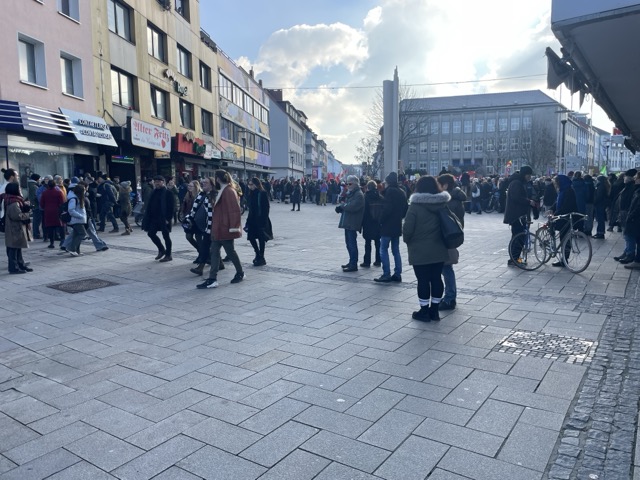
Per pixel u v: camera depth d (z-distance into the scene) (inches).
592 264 378.6
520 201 361.7
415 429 135.4
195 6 1234.6
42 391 164.2
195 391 161.9
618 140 903.1
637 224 357.7
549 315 241.0
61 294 298.7
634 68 290.4
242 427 138.0
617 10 206.4
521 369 175.5
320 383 166.2
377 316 244.5
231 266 389.1
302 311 255.6
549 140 2783.0
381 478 113.9
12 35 592.4
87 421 143.3
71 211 437.1
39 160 647.1
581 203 507.8
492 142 3452.3
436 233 227.1
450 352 193.0
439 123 3762.3
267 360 187.9
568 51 248.8
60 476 116.6
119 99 860.6
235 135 1656.0
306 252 467.2
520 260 364.2
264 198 382.6
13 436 135.4
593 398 152.5
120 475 116.7
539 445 126.8
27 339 217.0
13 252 360.8
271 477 114.9
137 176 926.4
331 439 130.9
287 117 2773.1
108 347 205.8
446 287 254.8
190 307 267.0
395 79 440.8
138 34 919.0
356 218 359.9
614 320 230.7
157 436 134.1
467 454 123.1
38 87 634.2
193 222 358.0
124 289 310.8
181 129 1131.9
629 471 114.8
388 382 166.1
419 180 234.1
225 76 1499.8
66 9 713.0
